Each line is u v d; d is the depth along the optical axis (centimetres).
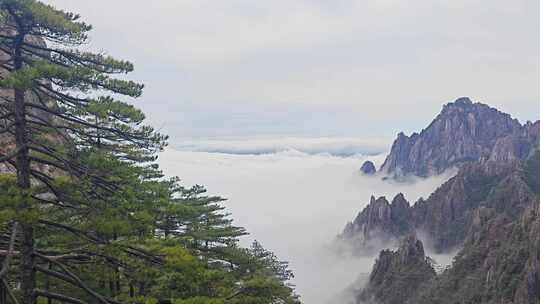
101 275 1630
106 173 1504
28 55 1459
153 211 1691
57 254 1528
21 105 1384
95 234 1571
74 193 1468
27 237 1423
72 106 1477
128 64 1511
